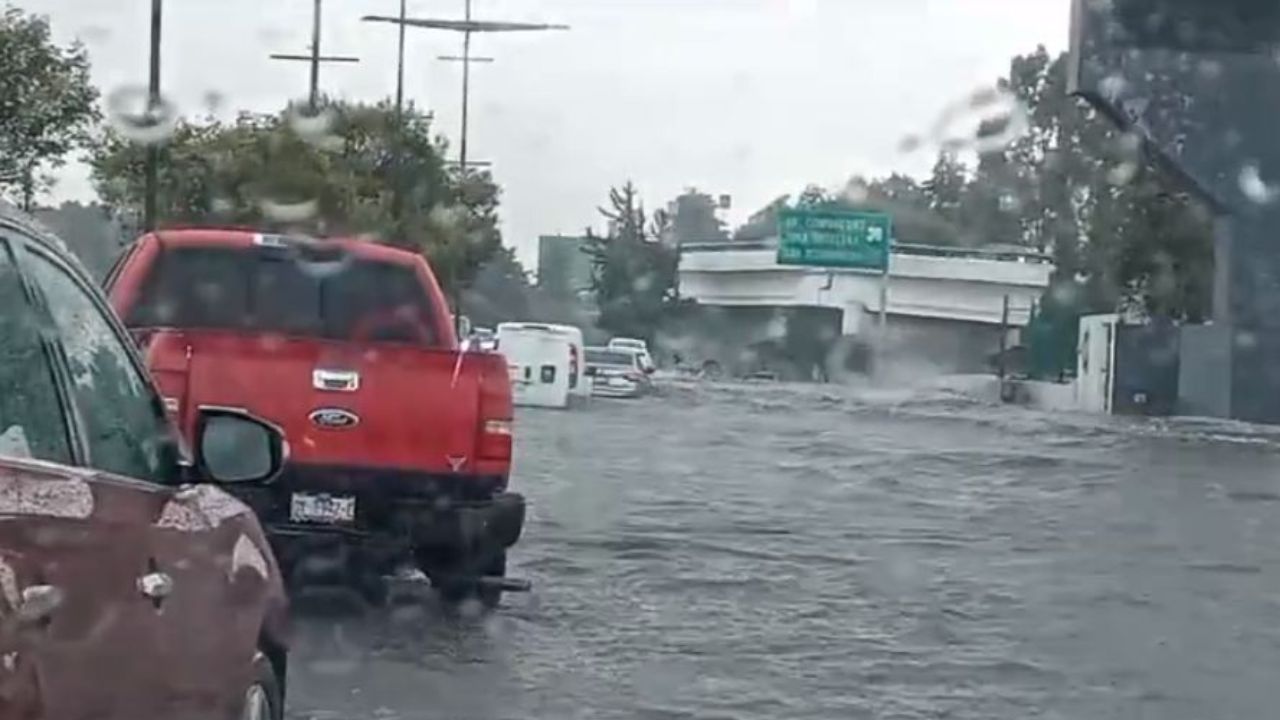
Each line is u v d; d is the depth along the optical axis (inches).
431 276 666.8
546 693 494.6
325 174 1871.3
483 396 570.3
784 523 918.4
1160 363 2396.7
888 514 986.7
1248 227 2150.6
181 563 259.3
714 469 1249.4
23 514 202.4
